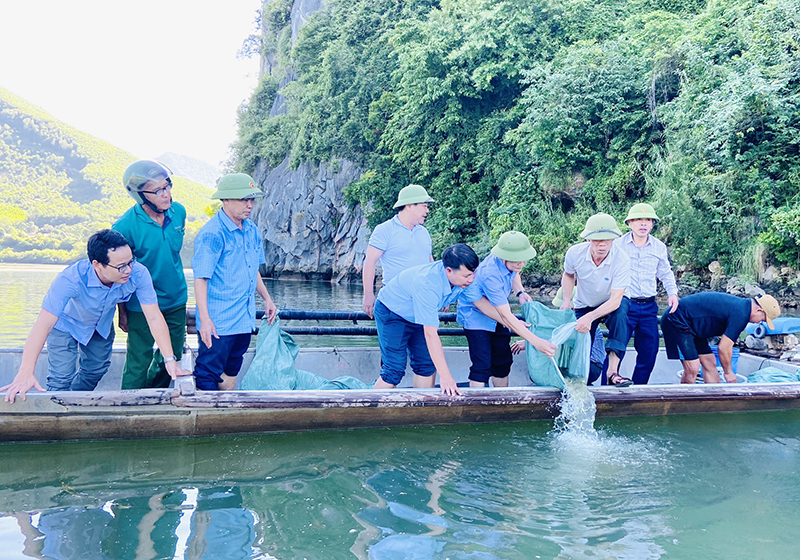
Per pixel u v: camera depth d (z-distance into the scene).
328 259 30.75
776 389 4.24
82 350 3.55
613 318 4.34
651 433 3.79
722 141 14.27
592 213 17.25
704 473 3.16
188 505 2.62
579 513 2.65
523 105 20.14
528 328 4.16
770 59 14.70
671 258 14.91
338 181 29.27
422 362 4.09
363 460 3.21
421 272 3.66
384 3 29.06
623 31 20.34
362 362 5.02
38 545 2.23
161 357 3.77
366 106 27.72
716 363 5.01
